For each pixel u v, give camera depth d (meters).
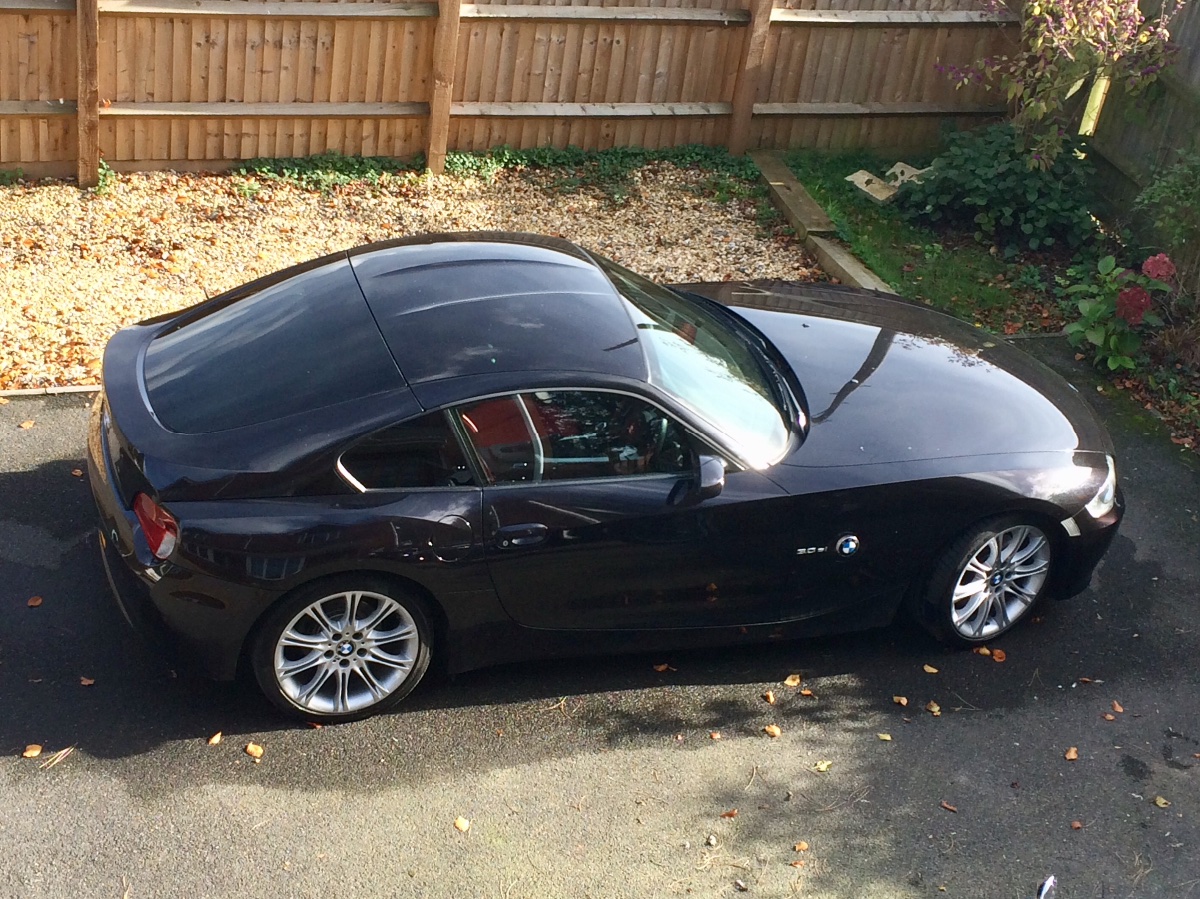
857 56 10.12
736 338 5.44
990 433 5.11
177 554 4.11
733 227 9.32
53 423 6.31
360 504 4.23
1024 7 9.42
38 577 5.16
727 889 3.97
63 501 5.68
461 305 4.69
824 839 4.20
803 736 4.68
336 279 4.93
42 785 4.14
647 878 3.99
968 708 4.89
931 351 5.66
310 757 4.39
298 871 3.90
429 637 4.57
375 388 4.32
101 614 4.99
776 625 4.96
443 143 9.43
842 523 4.77
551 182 9.66
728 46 9.86
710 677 4.99
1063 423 5.33
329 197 9.07
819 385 5.24
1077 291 8.22
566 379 4.43
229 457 4.19
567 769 4.43
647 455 4.54
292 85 9.00
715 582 4.76
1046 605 5.57
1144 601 5.63
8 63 8.23
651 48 9.71
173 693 4.63
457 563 4.36
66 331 7.16
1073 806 4.42
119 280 7.76
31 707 4.48
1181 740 4.79
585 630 4.74
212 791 4.20
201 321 4.91
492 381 4.36
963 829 4.28
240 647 4.31
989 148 9.32
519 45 9.38
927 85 10.38
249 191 8.95
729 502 4.60
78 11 8.10
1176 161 8.91
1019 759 4.63
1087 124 10.07
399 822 4.13
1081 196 9.20
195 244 8.28
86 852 3.90
